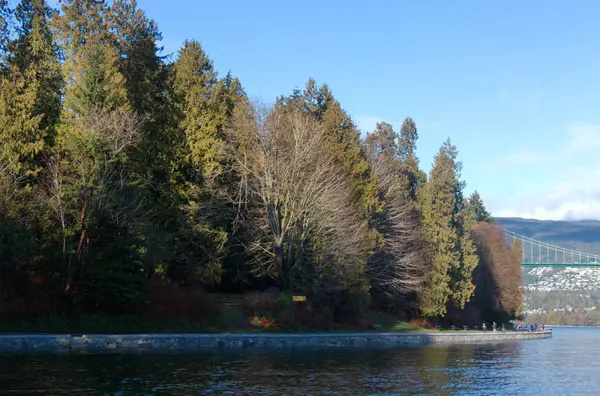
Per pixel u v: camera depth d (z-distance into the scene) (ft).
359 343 169.48
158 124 178.19
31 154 143.33
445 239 268.00
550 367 127.85
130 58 190.49
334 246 181.47
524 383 99.81
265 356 124.77
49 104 156.15
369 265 217.56
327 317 197.98
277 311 177.17
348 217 192.65
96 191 143.64
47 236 140.56
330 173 191.72
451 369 115.55
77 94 155.43
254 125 186.29
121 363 100.94
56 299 140.15
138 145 164.66
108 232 143.95
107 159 146.41
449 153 376.68
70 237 142.31
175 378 87.97
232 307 172.35
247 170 181.78
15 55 158.10
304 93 244.42
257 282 201.77
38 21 162.30
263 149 184.85
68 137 145.18
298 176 185.06
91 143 142.82
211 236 174.19
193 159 179.22
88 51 159.53
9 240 131.75
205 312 159.12
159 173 176.45
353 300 204.13
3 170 135.33
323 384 88.84
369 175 225.76
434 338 205.16
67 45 175.32
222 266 191.11
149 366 99.40
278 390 82.02
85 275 144.46
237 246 194.80
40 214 139.33
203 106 183.52
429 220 270.05
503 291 343.67
